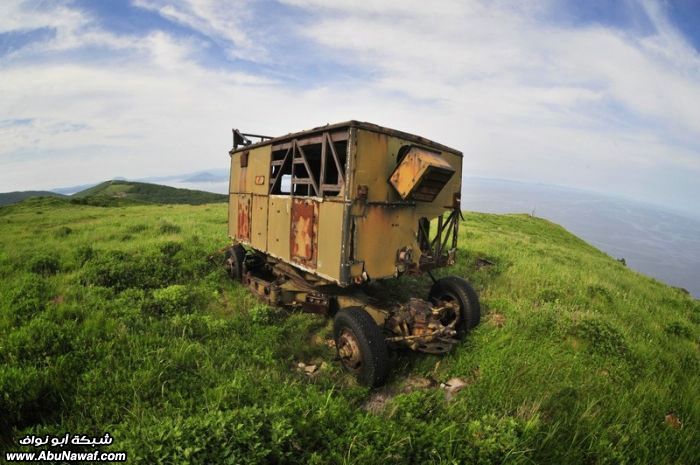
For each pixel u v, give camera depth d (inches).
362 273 185.0
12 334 170.9
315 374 186.7
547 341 210.7
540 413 146.1
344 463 110.2
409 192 179.3
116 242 463.2
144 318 220.7
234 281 327.3
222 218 796.0
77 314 208.1
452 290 231.1
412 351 205.9
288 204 232.2
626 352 201.6
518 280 351.6
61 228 573.9
